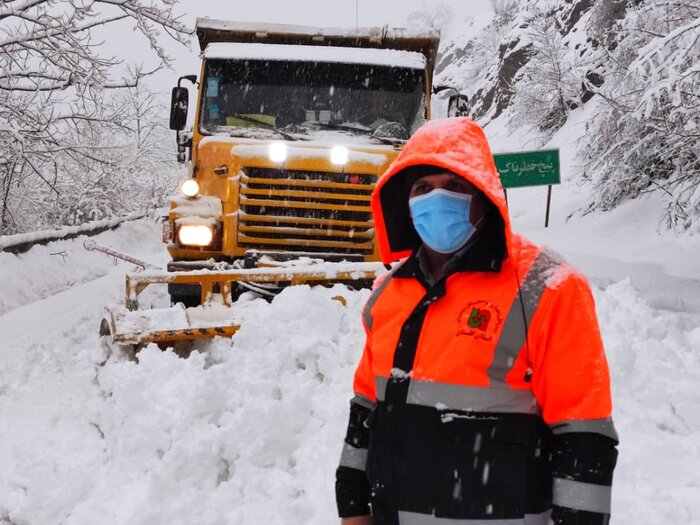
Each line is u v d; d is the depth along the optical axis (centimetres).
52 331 799
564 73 2380
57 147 1328
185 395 426
